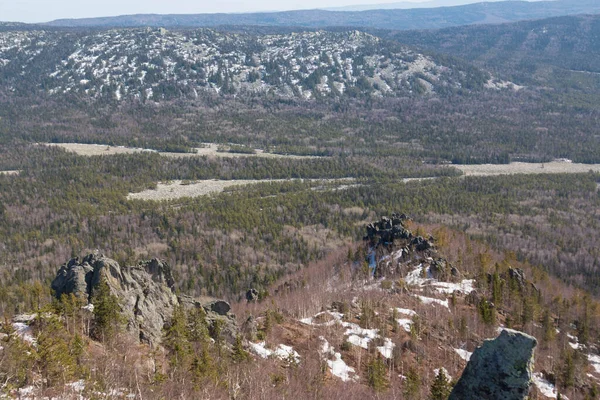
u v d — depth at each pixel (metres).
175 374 68.00
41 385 57.09
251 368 76.88
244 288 164.38
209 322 87.75
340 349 93.94
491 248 179.75
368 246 158.75
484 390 54.00
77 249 190.25
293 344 93.12
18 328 67.19
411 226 170.88
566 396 93.25
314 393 75.50
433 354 97.00
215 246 198.62
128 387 62.22
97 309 70.56
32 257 183.62
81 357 63.34
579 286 162.88
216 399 65.75
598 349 113.88
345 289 130.62
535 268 156.88
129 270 88.44
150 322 79.25
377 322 104.94
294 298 123.06
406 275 134.75
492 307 113.50
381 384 80.56
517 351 53.78
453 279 130.38
